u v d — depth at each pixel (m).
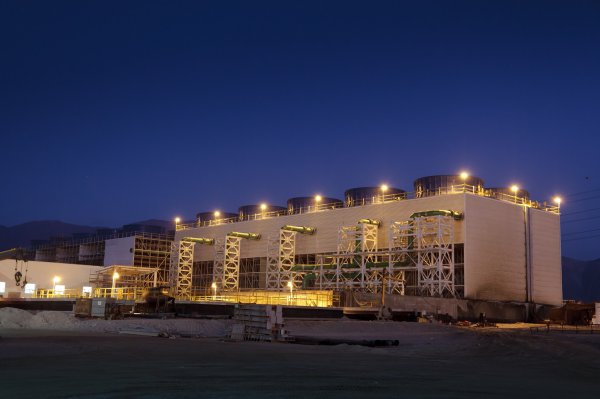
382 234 86.75
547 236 88.75
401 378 17.12
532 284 84.38
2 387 13.74
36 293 84.94
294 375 17.09
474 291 76.75
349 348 30.28
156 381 15.02
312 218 96.50
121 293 77.56
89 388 13.63
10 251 91.50
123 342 29.03
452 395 13.62
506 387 15.70
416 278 81.25
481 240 79.25
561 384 16.95
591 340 38.78
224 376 16.41
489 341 37.66
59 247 134.00
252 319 35.81
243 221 108.06
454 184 88.81
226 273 103.94
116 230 135.00
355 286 83.62
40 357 21.23
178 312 64.88
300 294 72.88
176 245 111.25
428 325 54.00
